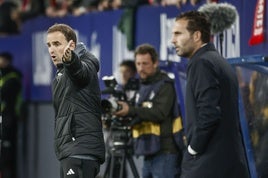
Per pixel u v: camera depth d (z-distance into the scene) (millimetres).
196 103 16844
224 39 22281
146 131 21953
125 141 22094
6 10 38188
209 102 16578
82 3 32812
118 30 29047
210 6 20531
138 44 27906
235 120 17125
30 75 35938
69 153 17469
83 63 17359
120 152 22094
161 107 21750
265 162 19531
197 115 16781
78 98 17547
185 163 17266
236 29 22469
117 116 21750
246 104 19812
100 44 30406
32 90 35750
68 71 16984
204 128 16578
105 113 21609
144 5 27750
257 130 19594
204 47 17266
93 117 17656
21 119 35969
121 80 28281
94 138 17578
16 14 37781
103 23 30172
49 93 34188
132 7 28281
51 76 33969
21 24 36969
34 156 35281
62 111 17703
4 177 35344
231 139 16984
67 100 17609
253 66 19266
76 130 17531
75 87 17562
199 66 16797
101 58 30328
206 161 16891
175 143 21938
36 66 35406
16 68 37156
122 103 21578
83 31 31719
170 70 22984
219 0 23266
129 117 21891
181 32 17516
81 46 17875
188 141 17078
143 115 21531
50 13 34438
